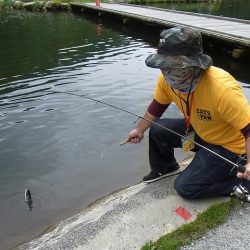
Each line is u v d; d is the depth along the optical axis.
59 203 4.36
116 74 9.47
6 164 5.26
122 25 19.06
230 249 2.76
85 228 3.15
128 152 5.43
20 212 4.22
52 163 5.25
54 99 7.67
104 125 6.37
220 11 27.73
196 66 2.64
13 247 3.65
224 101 2.77
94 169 5.06
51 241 3.27
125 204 3.35
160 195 3.41
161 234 2.97
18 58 11.87
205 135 3.15
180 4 33.06
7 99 7.77
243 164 3.14
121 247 2.89
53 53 12.41
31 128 6.32
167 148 3.57
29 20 21.02
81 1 28.08
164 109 3.50
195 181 3.19
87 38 15.26
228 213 3.11
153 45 13.67
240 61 11.48
